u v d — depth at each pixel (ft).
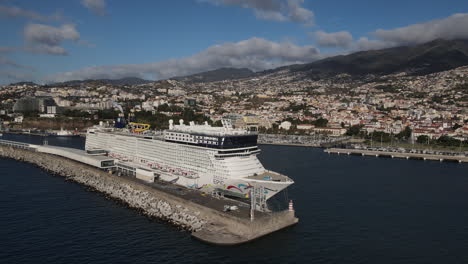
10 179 542.16
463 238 335.26
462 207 431.02
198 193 395.96
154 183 442.09
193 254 288.10
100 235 325.42
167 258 281.95
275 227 335.47
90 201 428.56
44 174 579.89
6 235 325.21
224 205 351.46
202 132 424.05
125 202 420.77
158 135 537.24
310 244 312.91
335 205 428.97
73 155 609.01
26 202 423.23
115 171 528.63
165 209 375.45
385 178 599.57
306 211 401.90
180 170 437.99
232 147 393.29
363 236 334.44
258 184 359.05
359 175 623.36
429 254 301.02
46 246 303.27
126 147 550.77
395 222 374.63
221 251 293.43
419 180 586.86
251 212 317.42
